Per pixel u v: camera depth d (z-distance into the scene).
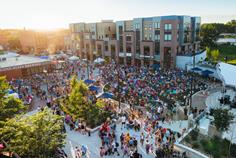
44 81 46.09
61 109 28.81
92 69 59.22
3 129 15.39
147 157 19.31
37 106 32.44
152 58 60.31
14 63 53.09
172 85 38.41
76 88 27.11
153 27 58.75
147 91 35.28
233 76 29.03
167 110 29.45
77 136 23.28
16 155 14.63
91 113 25.38
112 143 20.47
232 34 126.25
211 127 20.72
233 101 29.11
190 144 19.42
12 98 21.75
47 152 15.22
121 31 67.81
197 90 36.81
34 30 105.94
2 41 115.81
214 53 63.16
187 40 61.25
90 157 19.45
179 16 55.66
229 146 17.58
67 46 94.12
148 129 23.33
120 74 48.03
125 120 25.31
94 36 78.38
